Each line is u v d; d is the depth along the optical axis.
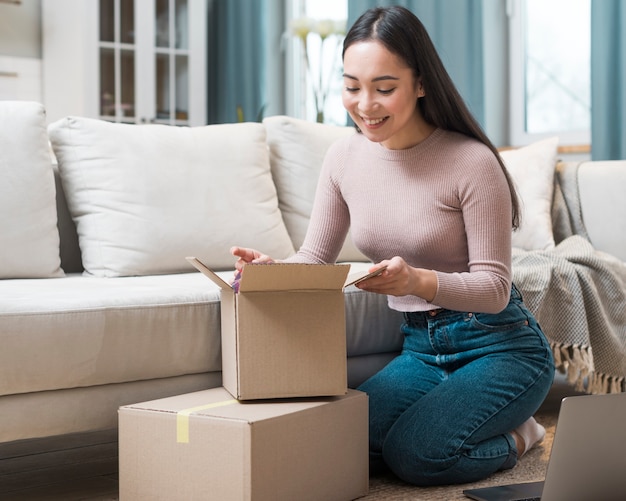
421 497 1.74
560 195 3.05
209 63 5.74
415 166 1.85
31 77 5.10
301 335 1.61
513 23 4.21
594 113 3.50
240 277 1.63
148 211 2.37
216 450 1.50
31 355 1.61
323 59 5.33
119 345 1.72
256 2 5.46
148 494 1.59
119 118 4.98
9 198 2.17
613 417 1.43
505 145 4.27
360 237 1.94
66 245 2.43
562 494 1.43
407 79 1.73
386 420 1.89
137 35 5.03
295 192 2.77
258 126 2.70
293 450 1.54
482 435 1.81
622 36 3.43
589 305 2.40
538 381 1.89
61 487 1.87
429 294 1.71
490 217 1.79
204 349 1.84
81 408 1.70
